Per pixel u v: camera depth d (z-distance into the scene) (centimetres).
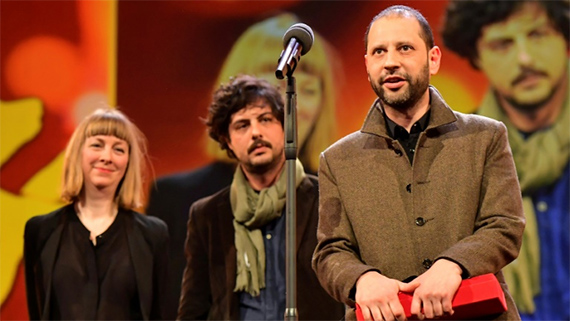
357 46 865
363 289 395
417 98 437
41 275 659
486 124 437
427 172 432
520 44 846
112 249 671
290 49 413
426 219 424
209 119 684
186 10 898
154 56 895
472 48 855
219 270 646
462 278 392
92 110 899
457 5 859
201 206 680
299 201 649
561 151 830
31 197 884
